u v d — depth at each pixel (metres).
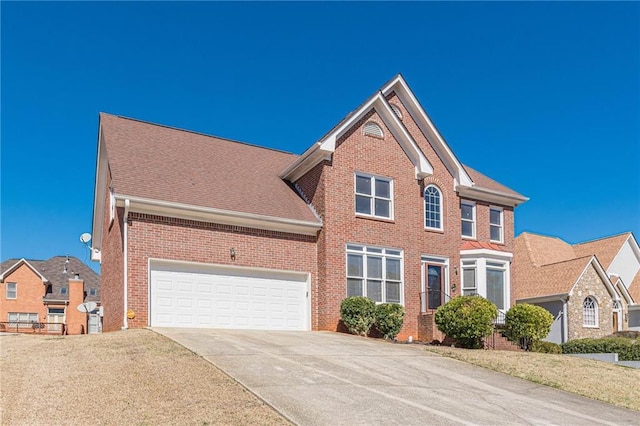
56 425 8.37
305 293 22.00
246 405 9.34
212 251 20.11
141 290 18.61
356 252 22.58
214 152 24.70
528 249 34.44
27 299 44.59
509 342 21.86
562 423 9.93
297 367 12.36
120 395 9.85
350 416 9.13
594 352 22.69
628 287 36.38
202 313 19.64
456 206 26.33
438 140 26.20
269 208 21.67
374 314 21.22
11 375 11.30
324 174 22.38
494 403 10.88
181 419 8.64
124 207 18.94
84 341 15.36
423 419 9.29
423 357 15.24
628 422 10.45
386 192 23.89
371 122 23.86
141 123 24.34
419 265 24.17
